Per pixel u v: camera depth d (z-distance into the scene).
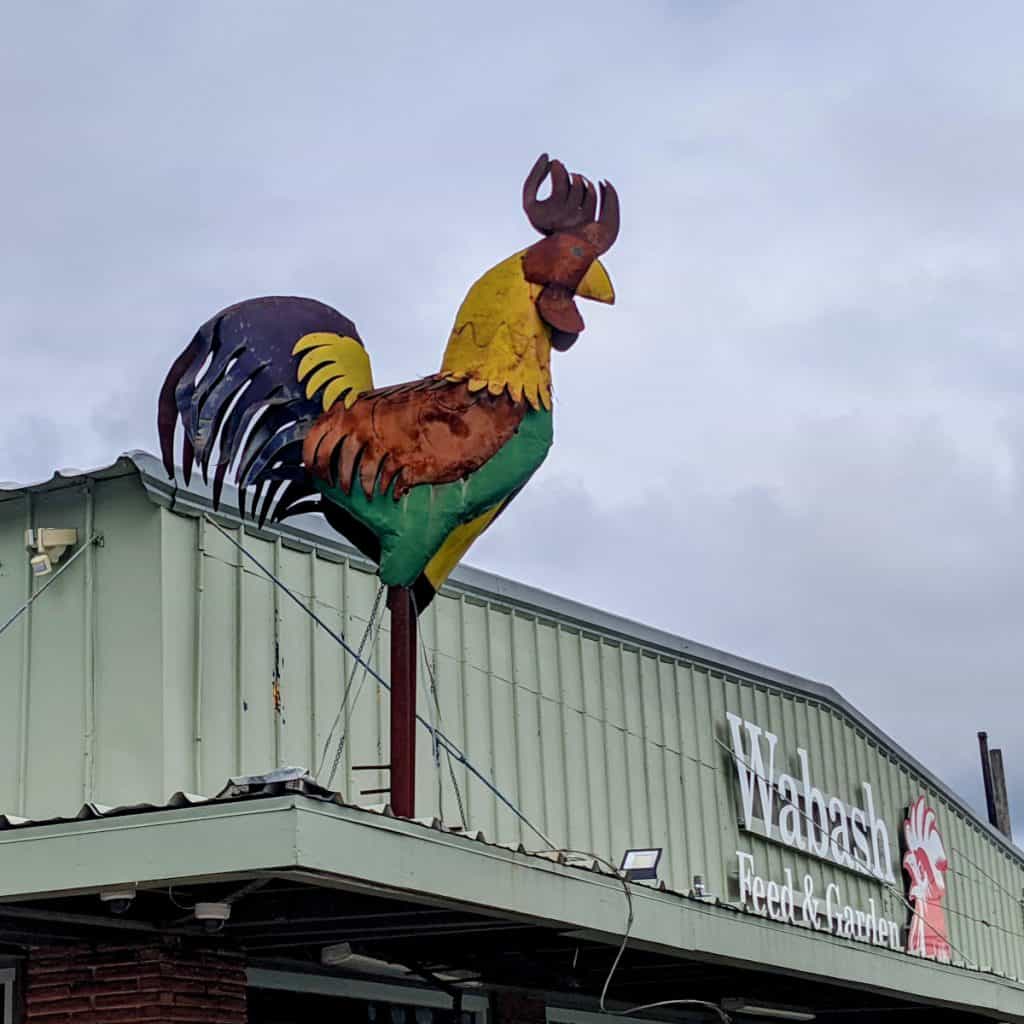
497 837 17.28
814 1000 17.50
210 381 12.58
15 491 14.75
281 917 10.49
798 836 23.06
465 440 12.73
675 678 21.17
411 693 12.57
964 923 29.39
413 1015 13.71
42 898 9.24
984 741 46.06
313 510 13.14
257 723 14.62
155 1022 10.48
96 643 14.24
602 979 14.98
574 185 13.27
